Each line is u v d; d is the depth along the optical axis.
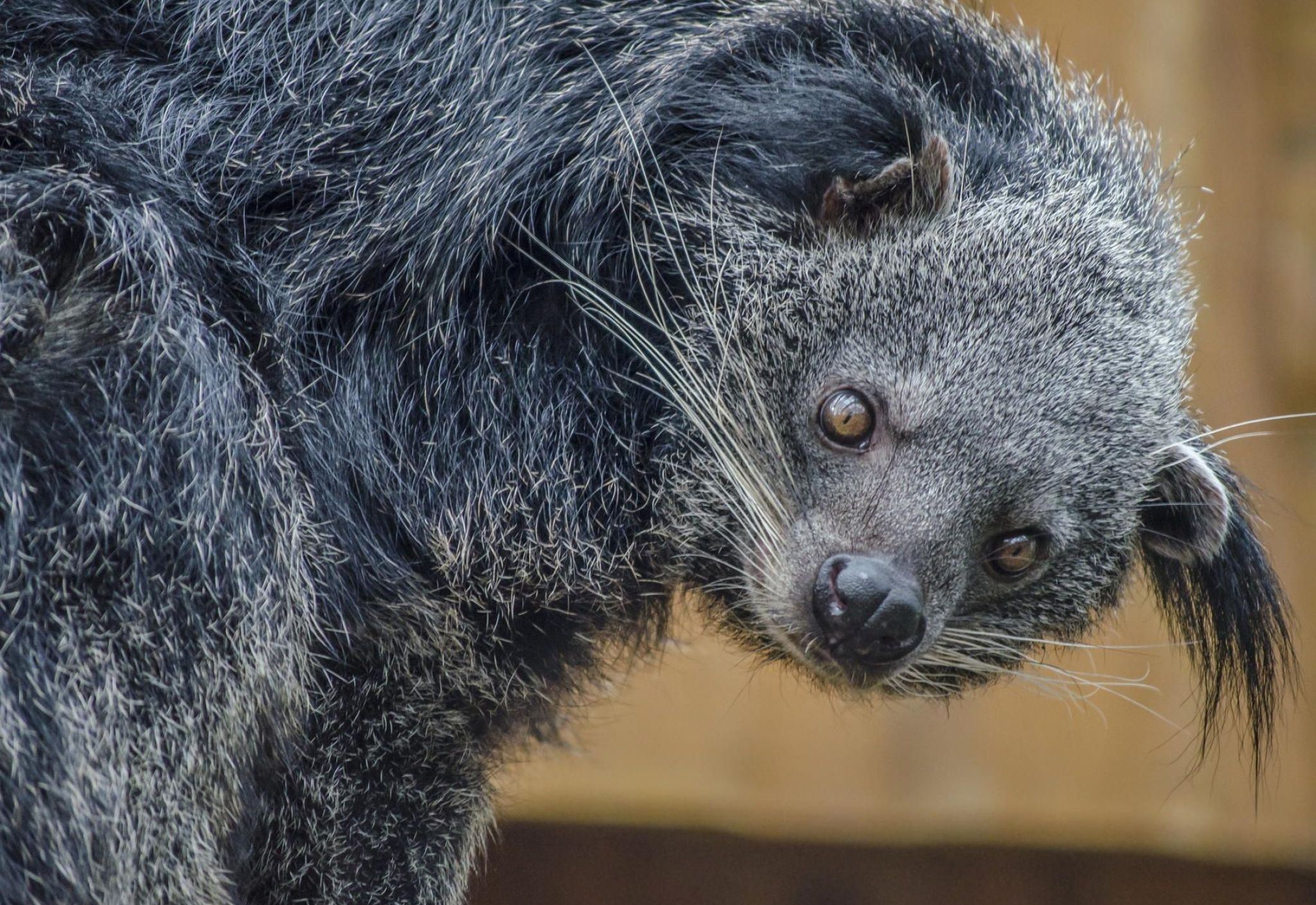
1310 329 10.89
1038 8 10.99
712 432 6.63
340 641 6.32
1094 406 6.71
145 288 5.92
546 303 6.60
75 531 5.45
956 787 9.89
